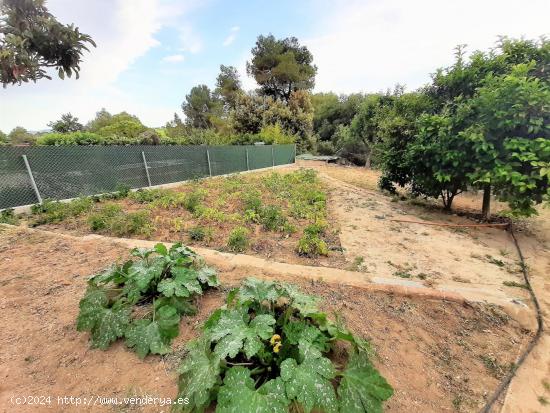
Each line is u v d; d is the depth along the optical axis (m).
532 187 4.20
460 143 4.95
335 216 5.99
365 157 18.50
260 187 8.95
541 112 4.17
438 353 2.11
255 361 1.79
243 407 1.32
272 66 26.33
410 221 5.52
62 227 4.96
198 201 6.54
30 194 5.92
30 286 2.85
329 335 1.96
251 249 4.08
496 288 3.04
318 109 28.08
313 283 3.02
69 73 5.21
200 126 37.94
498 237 4.71
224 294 2.73
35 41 4.66
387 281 3.08
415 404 1.67
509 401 1.72
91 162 7.07
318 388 1.41
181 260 2.60
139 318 2.31
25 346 2.06
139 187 8.31
